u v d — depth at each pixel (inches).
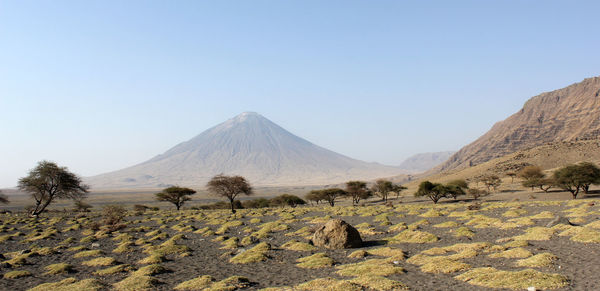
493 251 967.0
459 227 1493.6
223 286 740.0
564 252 880.9
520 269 756.0
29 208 4052.7
